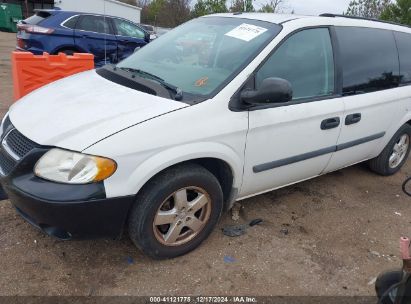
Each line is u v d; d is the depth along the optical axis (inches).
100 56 403.2
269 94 108.7
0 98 284.5
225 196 125.5
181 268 112.8
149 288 104.6
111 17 410.0
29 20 385.1
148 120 100.9
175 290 104.7
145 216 104.7
